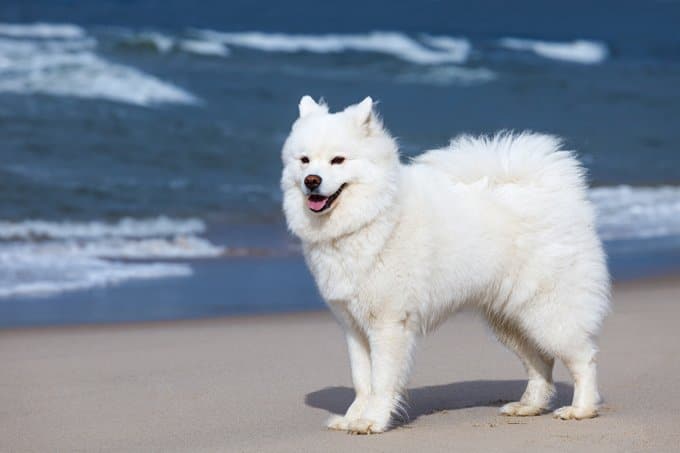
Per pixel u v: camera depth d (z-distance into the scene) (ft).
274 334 29.60
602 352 26.16
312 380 23.95
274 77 90.12
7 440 18.70
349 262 18.94
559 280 20.40
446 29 148.66
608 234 48.75
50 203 49.21
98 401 21.76
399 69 102.83
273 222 50.01
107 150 60.70
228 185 56.59
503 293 20.77
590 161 68.90
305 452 17.37
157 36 93.50
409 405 21.70
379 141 19.08
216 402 21.70
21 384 23.34
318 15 150.82
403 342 19.45
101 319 31.71
